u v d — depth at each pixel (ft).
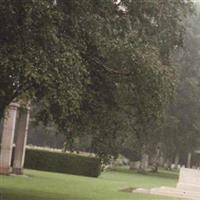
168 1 129.49
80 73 101.55
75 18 107.45
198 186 247.91
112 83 124.16
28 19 93.56
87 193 184.03
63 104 96.58
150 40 129.08
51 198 156.35
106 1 115.55
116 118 132.77
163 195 211.82
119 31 119.55
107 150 139.64
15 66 93.56
